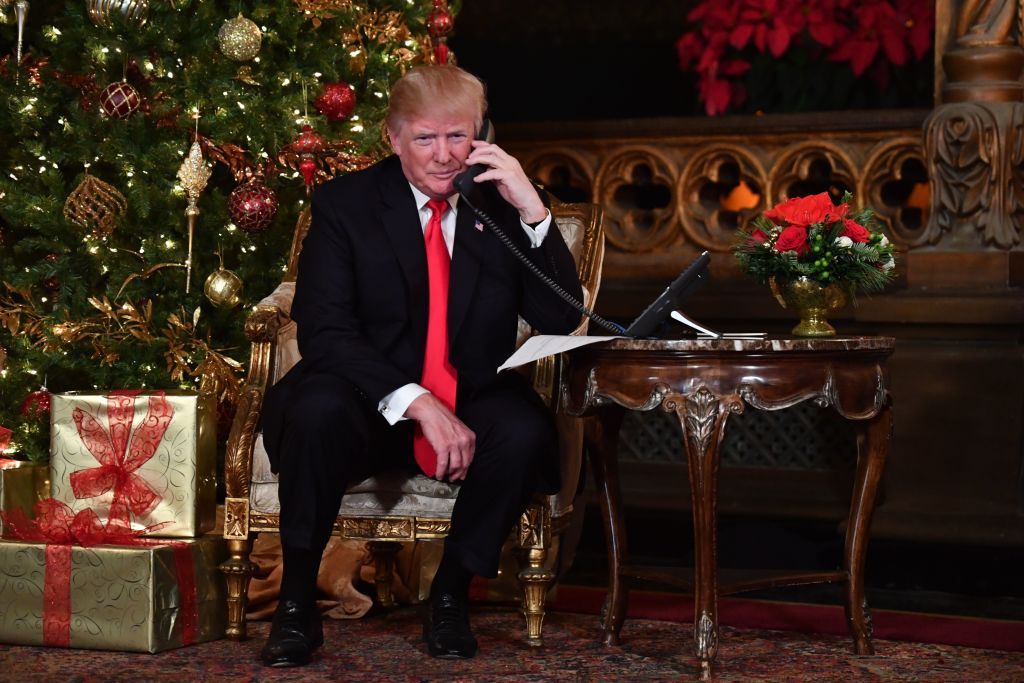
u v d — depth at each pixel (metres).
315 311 3.52
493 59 8.11
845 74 5.83
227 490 3.67
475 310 3.55
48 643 3.65
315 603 3.51
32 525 3.75
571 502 3.79
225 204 4.62
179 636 3.65
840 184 5.91
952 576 4.81
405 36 5.01
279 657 3.41
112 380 4.51
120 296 4.56
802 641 3.80
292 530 3.40
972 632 3.92
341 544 4.14
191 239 4.46
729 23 5.93
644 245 5.64
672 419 5.48
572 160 5.75
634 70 7.87
